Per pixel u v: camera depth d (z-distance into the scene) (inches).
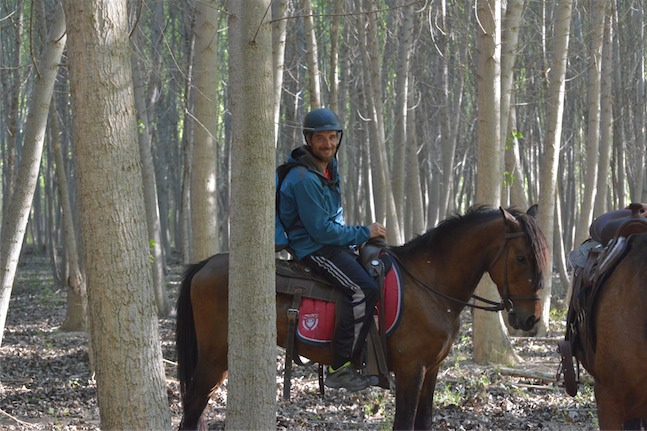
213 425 317.7
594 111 708.0
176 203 1729.8
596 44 698.8
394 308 253.1
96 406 362.9
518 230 252.2
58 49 352.8
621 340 199.6
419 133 1226.0
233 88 196.1
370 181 1047.0
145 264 165.8
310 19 566.9
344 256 256.1
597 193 757.3
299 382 410.0
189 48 761.0
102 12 159.2
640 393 200.1
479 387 395.9
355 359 256.1
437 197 954.7
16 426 317.7
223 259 268.4
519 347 539.8
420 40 916.6
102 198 160.4
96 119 159.3
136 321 163.8
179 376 271.0
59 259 1590.8
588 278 219.1
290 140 941.2
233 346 195.6
